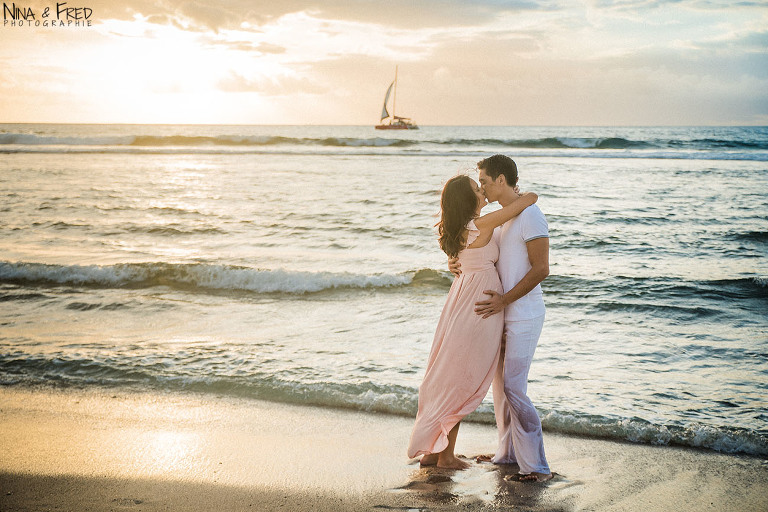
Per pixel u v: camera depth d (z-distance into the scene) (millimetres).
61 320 6820
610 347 5805
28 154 32094
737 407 4328
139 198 16922
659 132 84438
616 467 3463
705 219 13586
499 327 3289
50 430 3992
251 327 6547
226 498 3055
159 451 3660
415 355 5535
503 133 85625
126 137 40938
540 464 3320
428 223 13180
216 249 10852
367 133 91688
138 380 4934
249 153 34062
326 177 22359
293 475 3338
